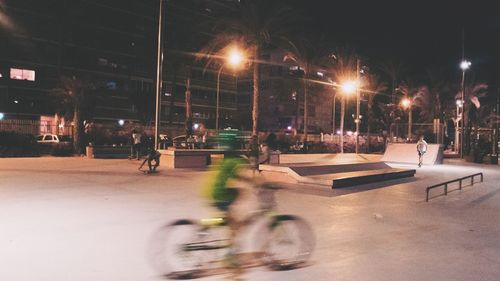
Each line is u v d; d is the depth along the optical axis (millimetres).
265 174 16312
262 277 5512
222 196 6109
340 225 8930
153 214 9281
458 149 45875
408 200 12812
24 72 59875
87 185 13867
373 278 5648
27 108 59719
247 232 7406
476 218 10180
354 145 51406
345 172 18172
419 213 10688
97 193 12172
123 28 71875
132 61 73250
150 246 6344
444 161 34938
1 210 9438
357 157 35500
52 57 62625
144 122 63875
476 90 57938
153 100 66688
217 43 52375
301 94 68688
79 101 33688
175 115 78000
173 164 20953
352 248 7113
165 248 5973
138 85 74188
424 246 7395
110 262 5914
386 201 12445
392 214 10414
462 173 23375
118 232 7586
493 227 9141
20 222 8266
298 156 35531
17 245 6688
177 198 11539
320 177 15555
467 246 7453
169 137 41156
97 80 64812
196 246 5895
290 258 6199
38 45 61219
